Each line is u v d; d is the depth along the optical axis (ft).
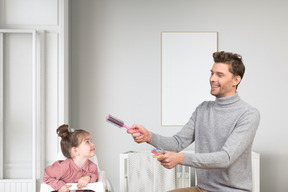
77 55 11.18
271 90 11.27
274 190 11.16
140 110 11.23
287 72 11.27
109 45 11.23
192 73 11.25
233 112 6.20
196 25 11.27
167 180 9.40
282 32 11.30
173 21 11.25
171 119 11.24
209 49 11.26
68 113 10.66
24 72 9.53
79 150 6.50
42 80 9.57
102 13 11.23
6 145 9.48
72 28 11.17
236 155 5.78
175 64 11.25
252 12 11.30
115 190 11.14
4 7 9.57
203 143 6.57
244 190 6.17
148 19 11.24
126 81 11.25
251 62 11.27
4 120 9.48
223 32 11.28
